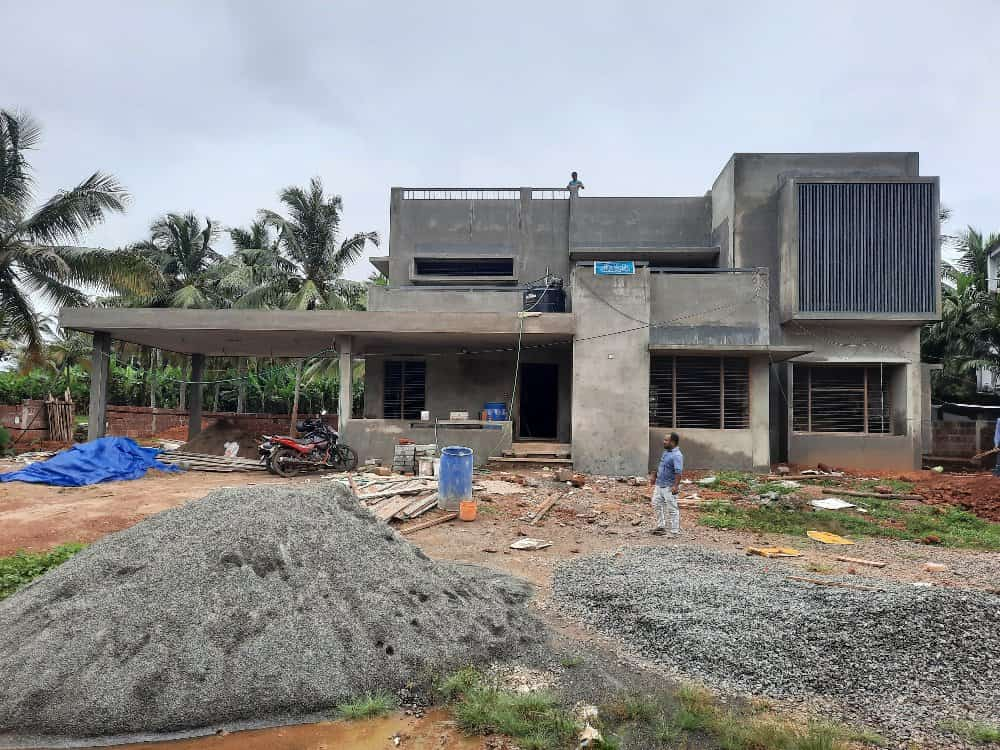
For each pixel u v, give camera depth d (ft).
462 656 14.55
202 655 12.87
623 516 32.45
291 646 13.46
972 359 69.26
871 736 11.41
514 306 53.62
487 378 56.24
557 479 42.60
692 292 48.29
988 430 60.08
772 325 52.65
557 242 61.05
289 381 90.63
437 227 61.41
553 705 12.66
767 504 35.86
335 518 17.93
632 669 14.55
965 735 11.48
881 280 49.60
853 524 31.01
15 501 32.81
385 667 13.66
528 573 22.26
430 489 35.17
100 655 12.71
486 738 11.62
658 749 11.15
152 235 91.20
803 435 50.98
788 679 13.69
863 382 52.39
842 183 49.85
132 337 51.49
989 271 79.71
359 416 93.45
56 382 80.53
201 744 11.54
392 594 15.90
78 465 39.83
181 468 45.32
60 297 59.88
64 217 58.90
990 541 27.66
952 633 15.52
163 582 14.32
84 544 23.47
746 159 54.13
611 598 18.86
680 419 48.70
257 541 15.72
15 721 11.64
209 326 46.14
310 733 11.89
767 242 53.67
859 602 17.37
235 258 92.68
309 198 90.38
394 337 49.44
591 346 46.55
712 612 17.10
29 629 13.52
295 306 83.66
